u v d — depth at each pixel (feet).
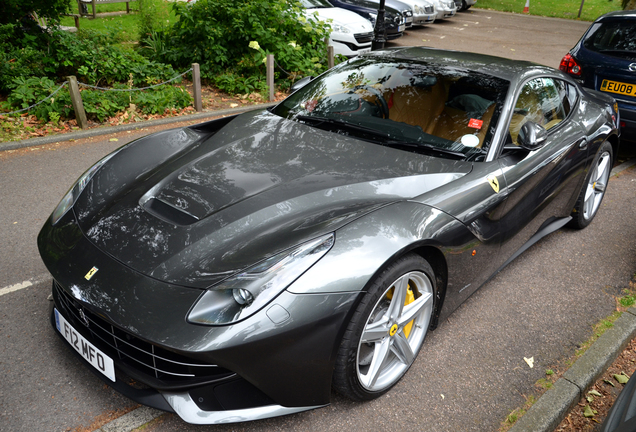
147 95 21.85
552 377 8.33
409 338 8.00
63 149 17.29
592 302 10.55
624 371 8.84
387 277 6.64
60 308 7.41
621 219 14.67
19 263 10.39
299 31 28.55
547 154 10.29
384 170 8.30
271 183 7.84
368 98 10.37
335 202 7.39
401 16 39.04
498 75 10.20
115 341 6.63
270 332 5.83
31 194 13.69
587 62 18.35
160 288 6.13
